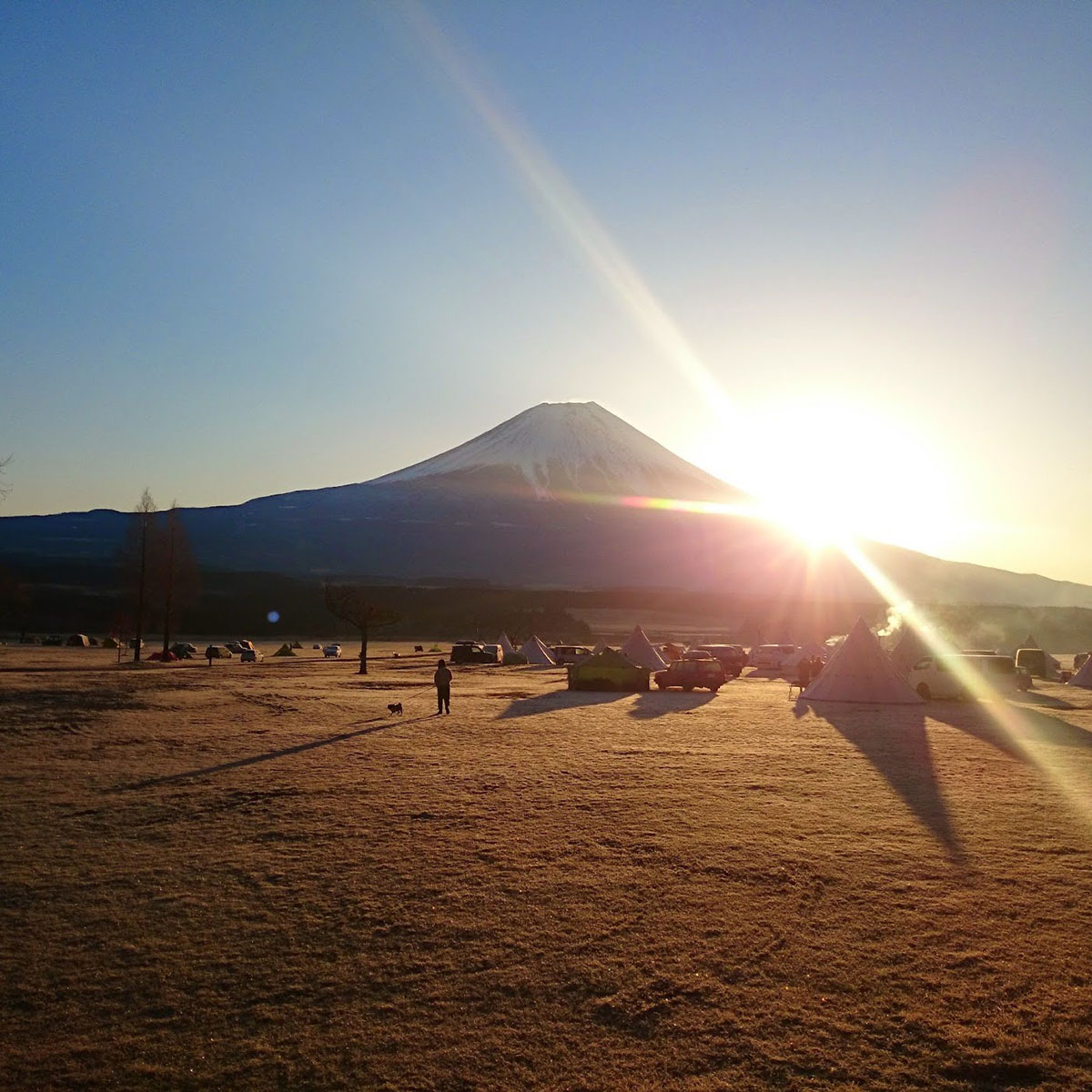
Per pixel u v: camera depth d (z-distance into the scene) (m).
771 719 30.22
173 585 73.94
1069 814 15.02
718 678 43.81
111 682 44.19
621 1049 7.13
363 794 16.64
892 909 10.20
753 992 8.09
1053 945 9.15
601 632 138.00
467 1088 6.63
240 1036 7.41
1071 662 85.62
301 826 14.17
